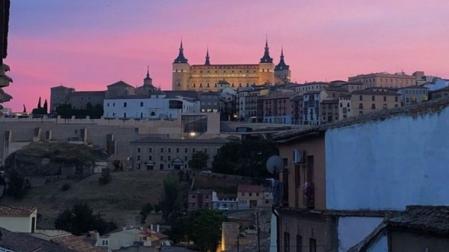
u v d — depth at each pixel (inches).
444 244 470.9
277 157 1012.5
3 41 382.3
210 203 6427.2
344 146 770.2
